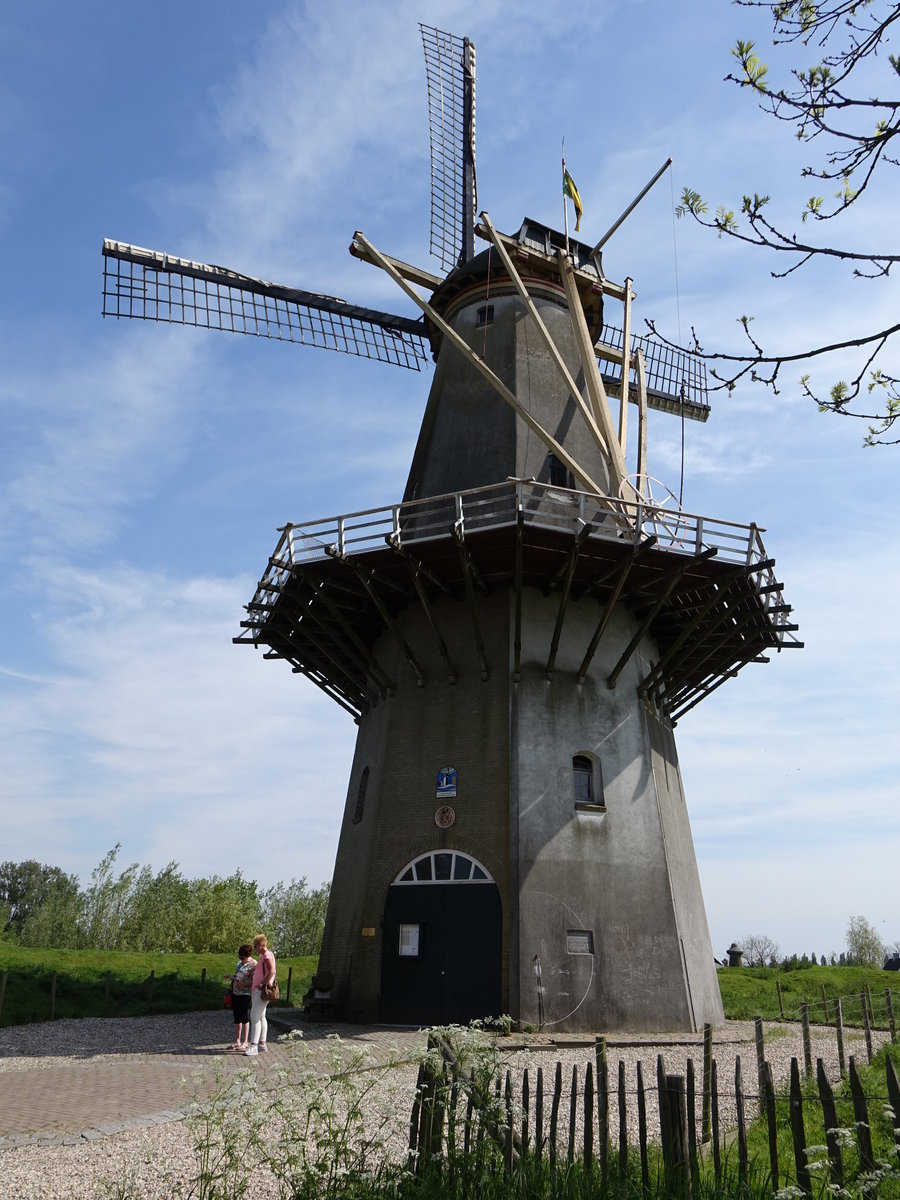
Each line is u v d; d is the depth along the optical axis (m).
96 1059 13.68
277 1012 20.48
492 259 22.91
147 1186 7.14
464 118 28.36
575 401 21.30
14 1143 8.27
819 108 5.54
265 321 24.72
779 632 20.53
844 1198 5.72
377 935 18.19
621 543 17.55
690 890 20.48
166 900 57.53
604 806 18.53
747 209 5.82
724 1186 6.25
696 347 6.30
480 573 19.05
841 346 5.84
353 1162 6.96
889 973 31.44
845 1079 10.90
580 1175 6.50
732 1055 14.49
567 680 19.20
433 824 18.47
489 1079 7.08
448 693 19.47
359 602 20.28
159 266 23.44
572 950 17.08
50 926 58.31
